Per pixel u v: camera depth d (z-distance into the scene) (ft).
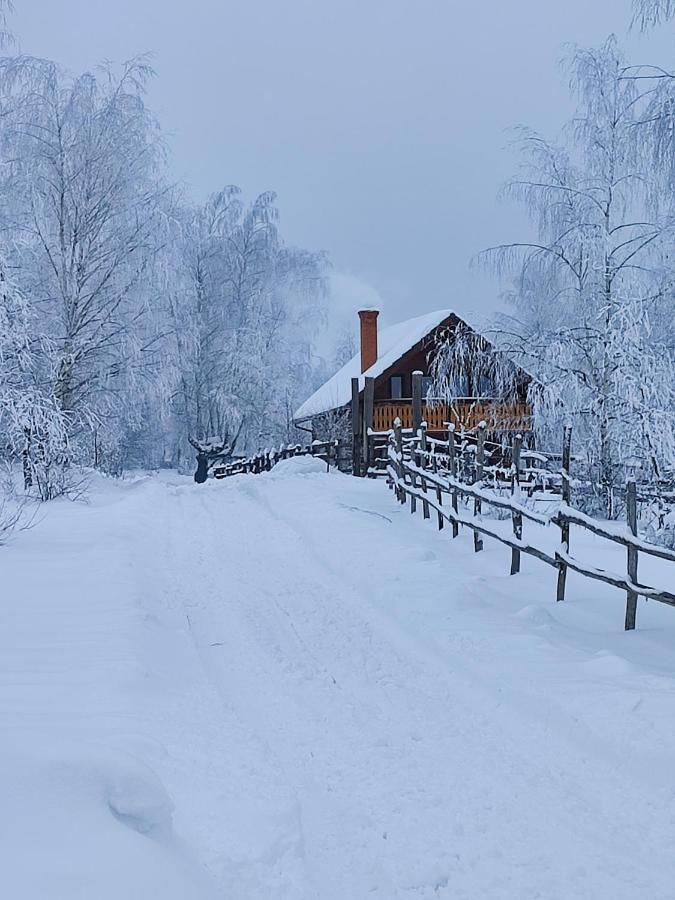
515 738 15.56
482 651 20.15
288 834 11.42
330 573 31.83
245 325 129.70
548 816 12.50
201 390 122.42
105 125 72.59
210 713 16.29
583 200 54.85
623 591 26.96
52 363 65.41
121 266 73.56
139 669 17.20
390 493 54.85
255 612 25.86
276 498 54.75
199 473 124.26
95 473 74.69
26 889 7.50
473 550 34.40
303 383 138.41
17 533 37.76
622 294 51.08
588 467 51.90
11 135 70.33
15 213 70.13
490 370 58.08
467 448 52.24
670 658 19.48
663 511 38.96
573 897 10.40
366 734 15.89
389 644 22.06
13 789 9.00
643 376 48.67
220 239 126.72
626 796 13.02
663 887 10.56
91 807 9.12
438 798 13.14
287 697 18.03
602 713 15.43
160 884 8.36
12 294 51.08
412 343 85.81
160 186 79.00
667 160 44.34
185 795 11.89
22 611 22.40
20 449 56.34
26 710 13.83
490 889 10.62
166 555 36.37
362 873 11.00
